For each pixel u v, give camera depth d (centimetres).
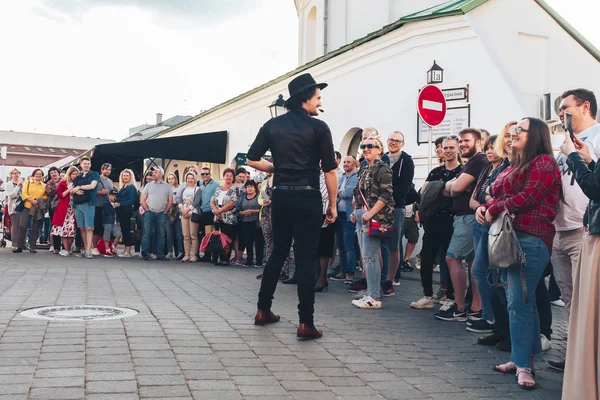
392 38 1404
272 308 705
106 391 370
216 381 404
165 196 1407
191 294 802
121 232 1494
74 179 1401
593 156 485
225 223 1316
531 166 447
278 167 566
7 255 1403
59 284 855
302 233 557
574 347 383
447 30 1295
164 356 457
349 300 801
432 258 746
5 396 353
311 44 2298
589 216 388
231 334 546
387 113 1430
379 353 511
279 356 480
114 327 548
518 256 440
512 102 1190
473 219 659
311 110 578
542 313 543
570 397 379
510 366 473
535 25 1387
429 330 621
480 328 614
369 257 744
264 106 2077
